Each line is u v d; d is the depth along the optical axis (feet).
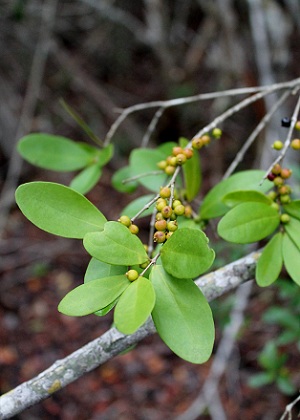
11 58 4.91
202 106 5.26
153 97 5.70
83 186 1.63
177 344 0.99
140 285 1.00
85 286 1.03
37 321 4.45
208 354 0.99
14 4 4.04
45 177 5.36
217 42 4.28
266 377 2.70
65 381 1.23
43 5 4.20
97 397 3.88
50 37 4.53
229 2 3.59
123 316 0.94
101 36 5.33
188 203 1.49
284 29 3.42
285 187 1.32
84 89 5.38
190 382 3.87
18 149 1.63
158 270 1.05
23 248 5.05
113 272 1.11
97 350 1.24
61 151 1.67
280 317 2.42
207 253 1.00
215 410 3.23
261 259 1.25
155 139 5.57
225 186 1.42
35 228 5.26
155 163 1.62
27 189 1.09
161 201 1.14
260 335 3.74
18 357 4.18
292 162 2.83
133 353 4.15
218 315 2.64
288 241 1.25
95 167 1.66
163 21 4.79
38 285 4.78
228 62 3.82
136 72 5.98
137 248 1.06
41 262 4.95
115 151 5.48
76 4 4.68
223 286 1.32
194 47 4.64
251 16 2.95
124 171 1.75
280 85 1.65
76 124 5.54
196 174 1.48
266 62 2.95
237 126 4.73
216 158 4.63
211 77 5.13
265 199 1.28
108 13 4.42
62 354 4.19
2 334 4.36
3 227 4.92
